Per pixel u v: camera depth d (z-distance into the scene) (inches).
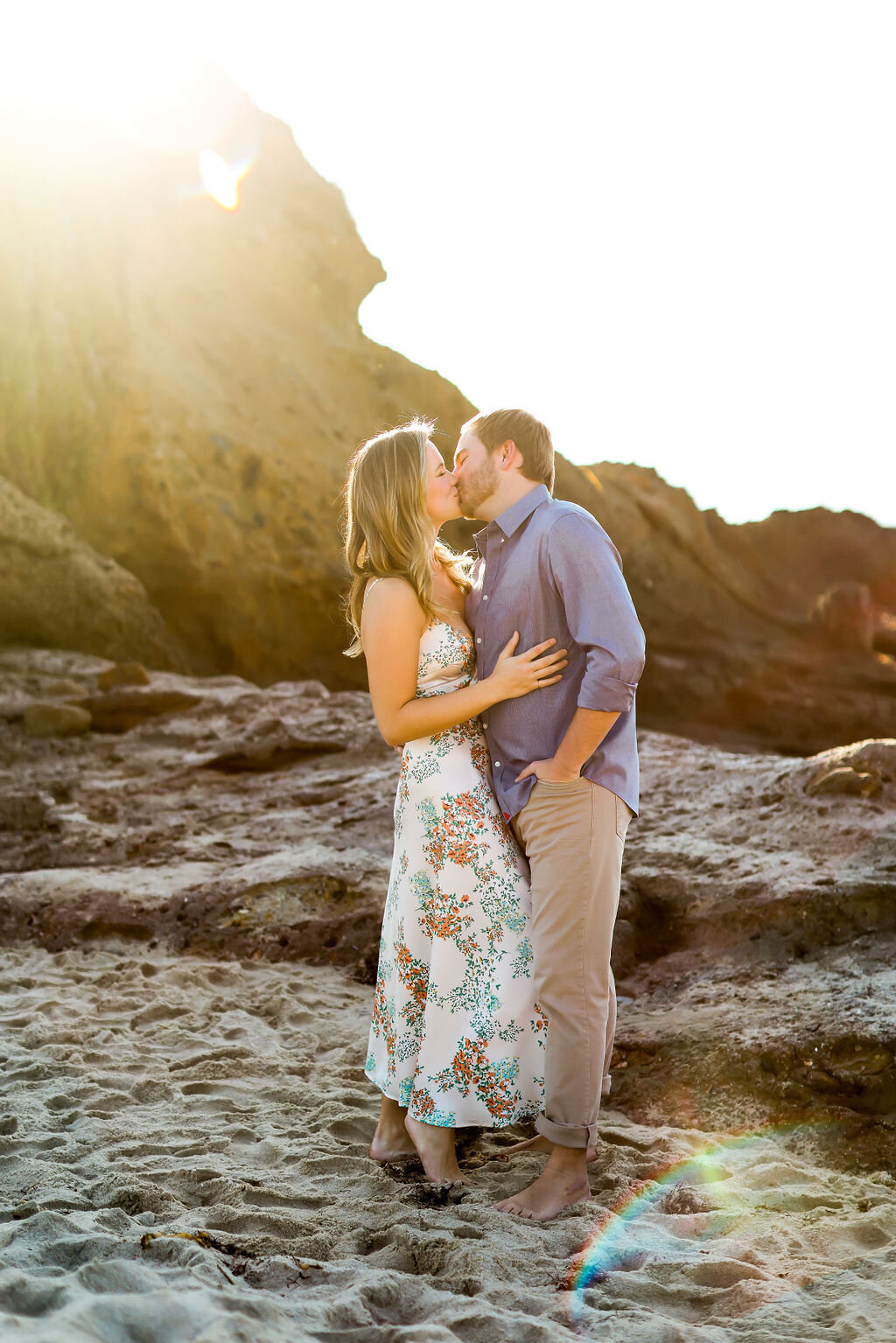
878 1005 139.1
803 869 174.2
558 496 994.1
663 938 174.6
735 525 1430.9
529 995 109.1
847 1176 116.0
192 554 631.8
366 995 175.2
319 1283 86.9
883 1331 80.4
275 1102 134.0
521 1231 99.0
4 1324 68.8
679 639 1044.5
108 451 626.5
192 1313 73.5
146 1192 101.8
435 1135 111.3
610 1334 81.7
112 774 304.8
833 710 1027.3
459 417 888.9
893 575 1376.7
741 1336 81.4
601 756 105.3
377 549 109.3
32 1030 153.8
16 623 547.2
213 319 775.7
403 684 108.5
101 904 206.2
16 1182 106.3
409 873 113.2
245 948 193.6
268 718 332.5
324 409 796.0
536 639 108.3
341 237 882.8
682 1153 119.9
